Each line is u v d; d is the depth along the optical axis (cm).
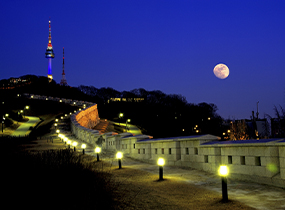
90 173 1290
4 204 939
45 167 1287
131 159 2398
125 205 1022
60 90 18800
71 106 12681
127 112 17000
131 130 10662
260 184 1214
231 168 1398
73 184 1097
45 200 979
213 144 1518
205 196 1107
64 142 4625
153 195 1156
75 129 5934
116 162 2230
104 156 2628
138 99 18750
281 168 1134
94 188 1048
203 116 13162
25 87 17488
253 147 1272
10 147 2838
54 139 5434
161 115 15375
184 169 1728
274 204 938
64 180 1125
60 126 7894
